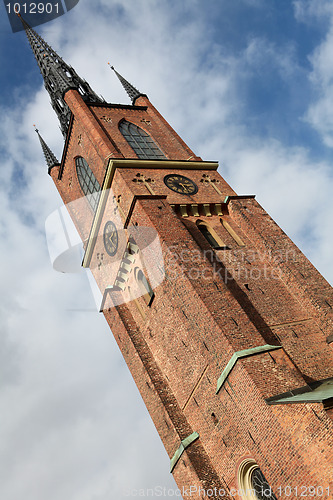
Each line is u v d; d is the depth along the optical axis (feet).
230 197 115.03
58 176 151.02
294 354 89.10
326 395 67.97
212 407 88.89
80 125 131.54
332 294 97.55
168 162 120.26
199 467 90.07
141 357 106.93
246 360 78.33
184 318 90.12
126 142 130.31
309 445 67.87
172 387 101.04
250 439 77.61
